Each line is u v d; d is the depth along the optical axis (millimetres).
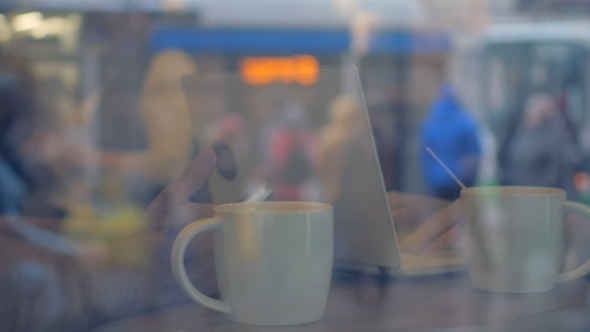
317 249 471
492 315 491
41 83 1961
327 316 494
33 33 2098
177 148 1163
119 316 512
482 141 1784
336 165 625
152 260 551
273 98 681
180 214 604
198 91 809
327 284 488
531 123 1781
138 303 522
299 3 2205
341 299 543
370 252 625
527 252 553
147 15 2172
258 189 675
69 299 483
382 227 606
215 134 752
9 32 2100
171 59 1607
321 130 641
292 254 459
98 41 2150
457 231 666
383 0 2338
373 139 593
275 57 2098
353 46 2264
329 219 483
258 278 462
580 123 1820
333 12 2213
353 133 606
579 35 2131
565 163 1348
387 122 1854
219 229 478
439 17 2377
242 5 2166
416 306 522
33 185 1326
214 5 2125
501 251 557
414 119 1968
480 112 1981
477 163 1269
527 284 560
